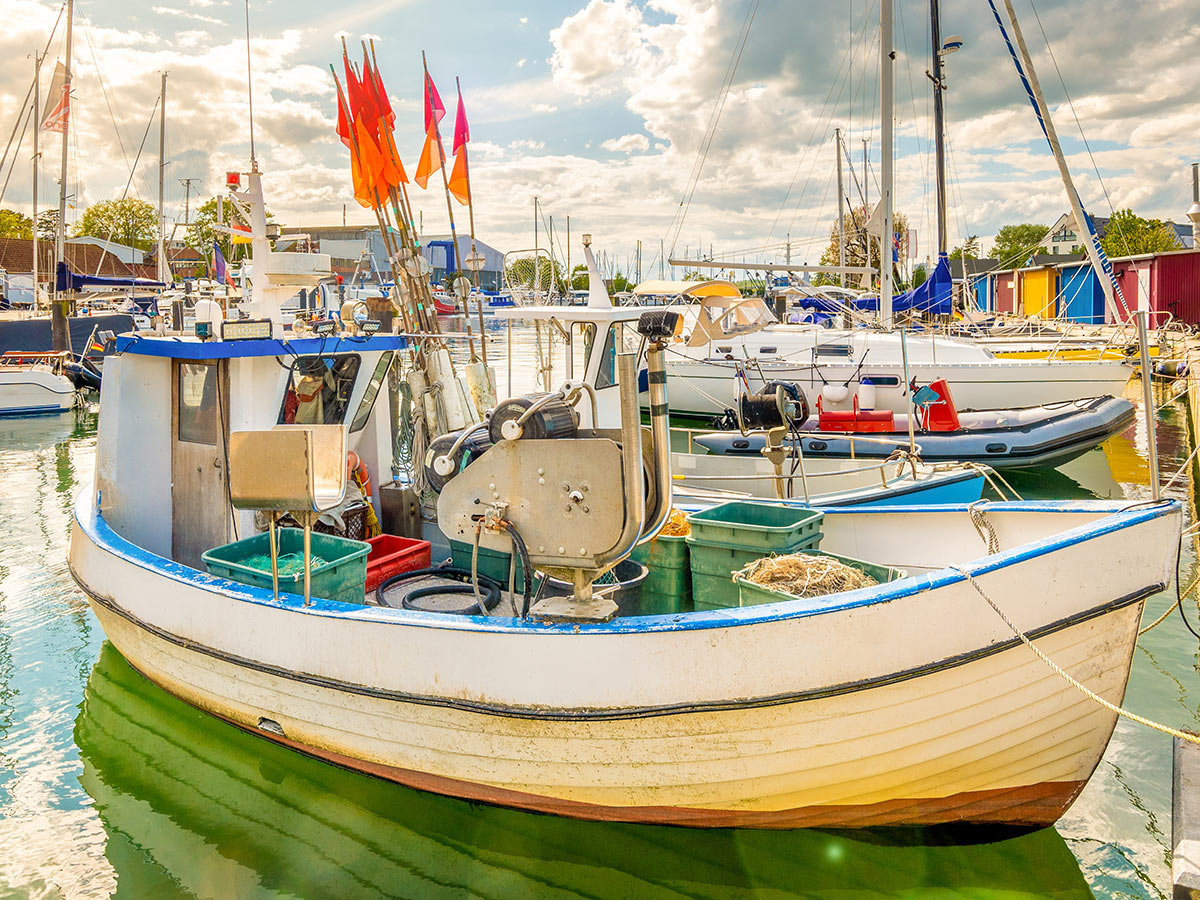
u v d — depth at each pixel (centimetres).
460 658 379
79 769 496
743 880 394
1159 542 379
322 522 547
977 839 416
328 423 572
